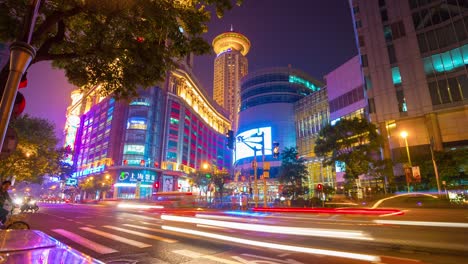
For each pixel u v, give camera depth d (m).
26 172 29.28
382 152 41.09
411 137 39.09
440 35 38.91
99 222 16.03
